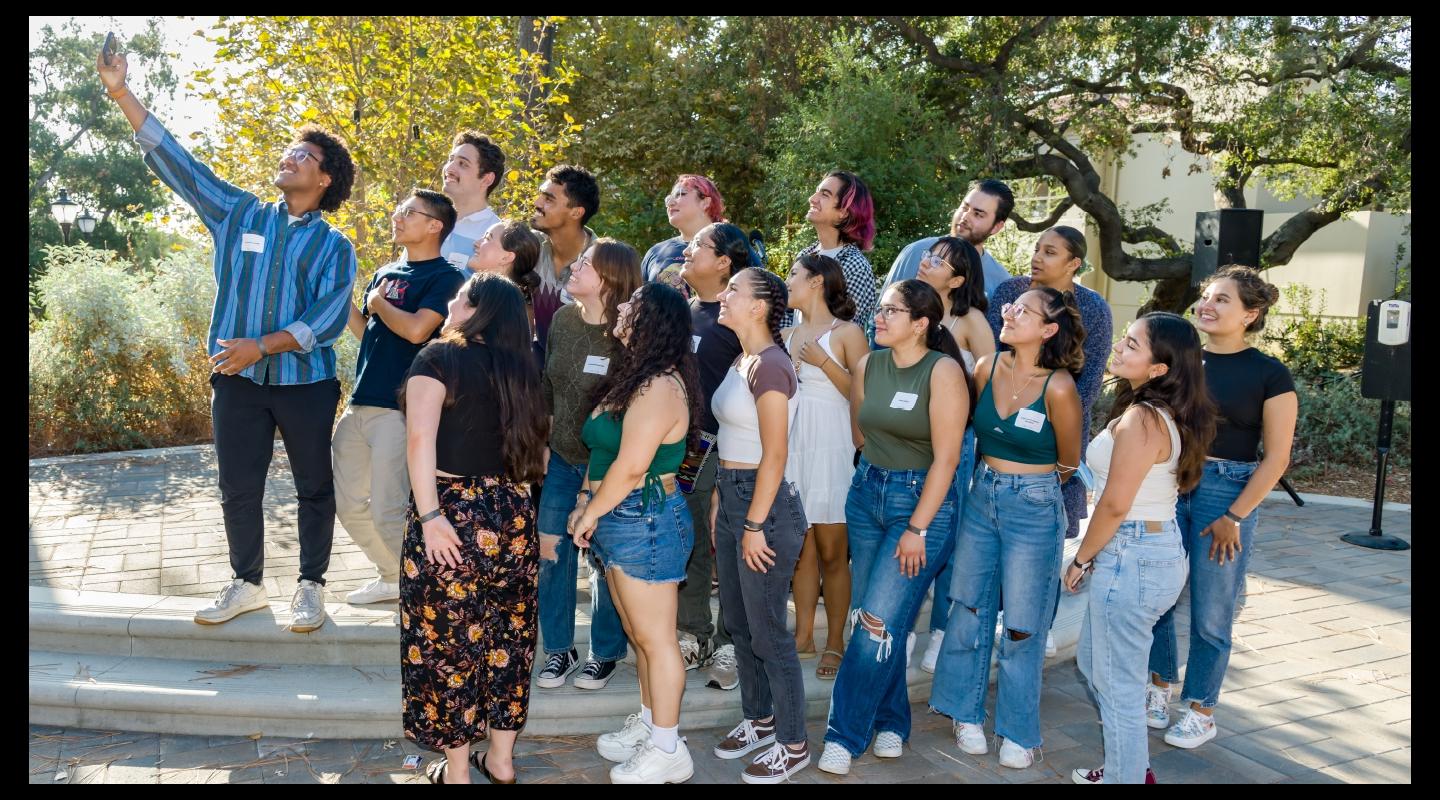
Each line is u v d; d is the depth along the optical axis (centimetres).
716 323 376
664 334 306
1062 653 454
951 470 324
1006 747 352
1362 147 1123
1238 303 348
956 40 1325
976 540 349
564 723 369
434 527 288
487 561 298
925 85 1234
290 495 652
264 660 389
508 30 898
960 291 404
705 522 383
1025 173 1374
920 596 345
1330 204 1199
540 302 430
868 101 1118
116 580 454
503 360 299
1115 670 316
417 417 287
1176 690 427
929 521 327
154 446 855
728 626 345
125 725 356
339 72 774
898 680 354
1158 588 309
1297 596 542
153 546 511
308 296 383
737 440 325
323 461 388
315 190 382
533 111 959
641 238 1489
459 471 297
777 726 334
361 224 810
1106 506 306
